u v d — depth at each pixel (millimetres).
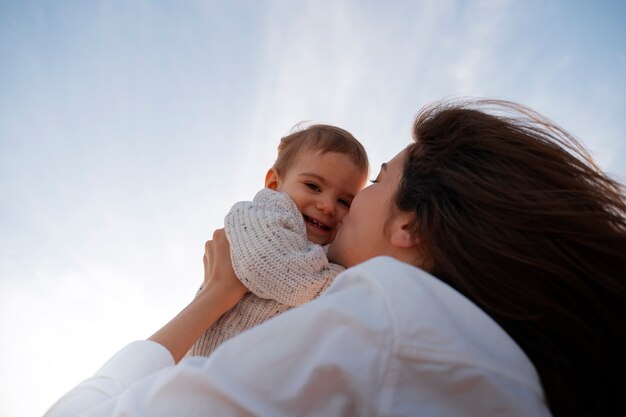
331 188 1997
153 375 751
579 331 792
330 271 1418
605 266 834
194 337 1211
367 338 670
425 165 1062
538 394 710
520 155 942
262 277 1323
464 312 739
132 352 932
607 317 804
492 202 889
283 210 1624
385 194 1181
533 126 1053
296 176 2018
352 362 654
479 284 846
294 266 1347
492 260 849
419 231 994
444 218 924
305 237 1594
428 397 658
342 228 1316
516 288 822
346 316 686
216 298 1317
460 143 1034
